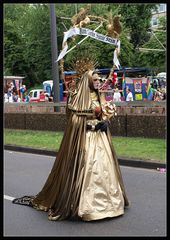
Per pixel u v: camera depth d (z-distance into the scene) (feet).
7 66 144.25
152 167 32.19
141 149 36.96
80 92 19.54
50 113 55.98
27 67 146.30
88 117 19.15
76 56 20.26
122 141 41.73
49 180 20.38
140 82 85.76
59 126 54.75
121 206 19.17
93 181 18.44
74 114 19.39
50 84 106.73
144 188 25.70
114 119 46.65
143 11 109.19
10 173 31.12
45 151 41.50
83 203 18.26
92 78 19.29
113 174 19.13
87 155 18.65
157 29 101.96
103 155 19.01
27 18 142.61
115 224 18.25
